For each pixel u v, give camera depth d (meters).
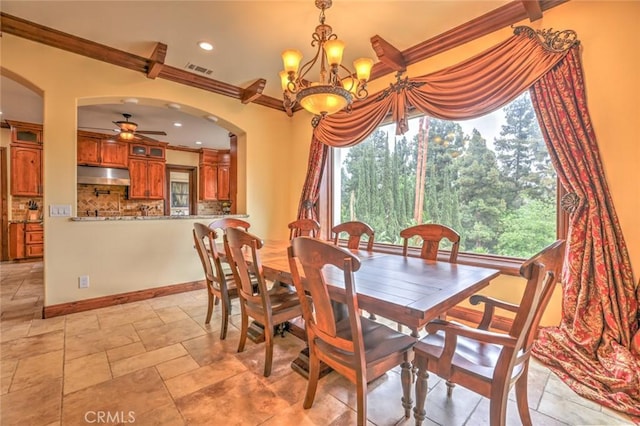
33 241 5.68
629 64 1.96
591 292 1.96
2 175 5.59
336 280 1.63
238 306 3.17
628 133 1.95
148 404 1.61
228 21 2.54
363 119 3.40
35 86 2.76
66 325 2.65
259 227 4.39
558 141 2.13
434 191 3.16
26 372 1.91
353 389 1.76
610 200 1.98
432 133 3.17
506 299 2.53
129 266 3.32
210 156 7.86
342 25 2.59
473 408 1.60
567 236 2.18
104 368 1.96
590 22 2.08
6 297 3.46
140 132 5.21
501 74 2.38
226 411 1.56
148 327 2.62
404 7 2.35
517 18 2.40
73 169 2.94
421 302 1.27
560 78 2.13
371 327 1.66
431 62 2.94
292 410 1.58
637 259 1.92
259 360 2.08
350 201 4.03
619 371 1.69
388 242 3.60
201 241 2.63
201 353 2.17
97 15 2.46
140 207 7.05
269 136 4.48
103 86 3.08
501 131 2.69
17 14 2.45
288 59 2.07
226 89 3.91
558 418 1.52
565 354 1.95
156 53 2.94
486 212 2.79
